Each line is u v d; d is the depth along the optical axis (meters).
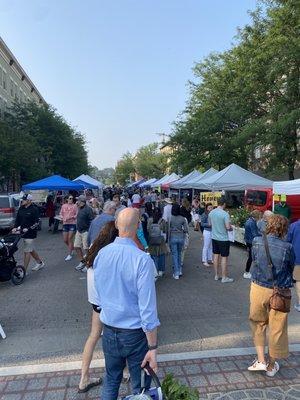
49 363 4.97
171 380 2.90
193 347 5.34
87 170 55.97
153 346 2.96
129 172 121.94
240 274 9.98
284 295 4.45
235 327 6.09
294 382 4.39
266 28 23.38
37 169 36.56
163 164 69.94
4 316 6.88
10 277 8.93
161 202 18.84
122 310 3.04
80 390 4.26
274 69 19.92
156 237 9.40
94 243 4.27
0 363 5.00
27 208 10.07
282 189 12.14
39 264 10.80
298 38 18.61
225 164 28.53
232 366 4.78
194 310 7.00
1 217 18.80
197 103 33.53
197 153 29.84
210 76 32.22
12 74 51.25
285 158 21.69
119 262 3.07
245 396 4.11
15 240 9.27
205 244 11.08
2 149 30.83
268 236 4.60
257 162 26.77
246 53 24.19
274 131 20.28
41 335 5.94
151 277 3.04
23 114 44.25
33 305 7.51
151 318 2.96
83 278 9.71
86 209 10.74
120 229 3.20
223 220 9.03
